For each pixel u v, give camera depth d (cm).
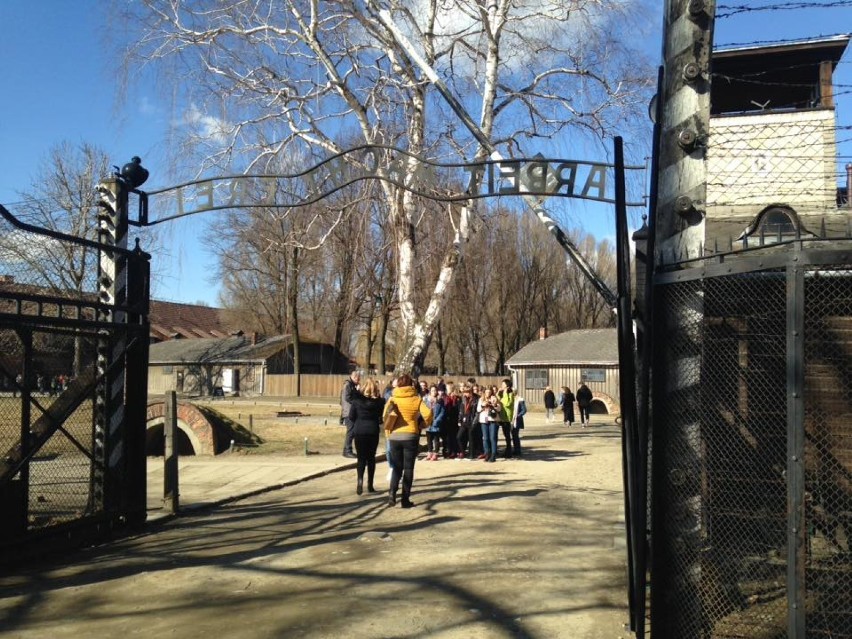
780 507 437
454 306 5456
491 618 537
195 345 6912
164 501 949
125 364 859
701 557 447
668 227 483
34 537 716
